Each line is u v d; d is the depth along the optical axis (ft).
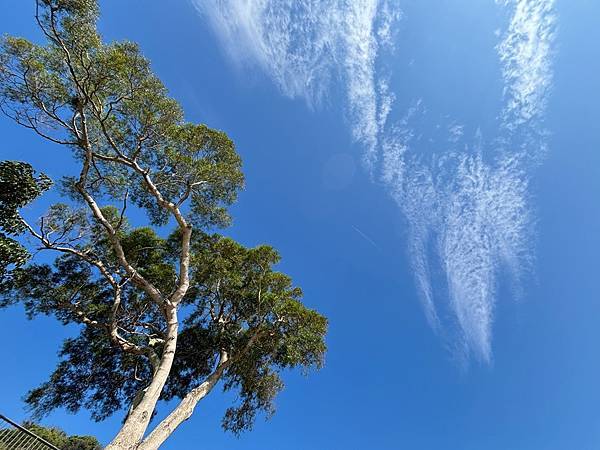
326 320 51.44
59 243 45.75
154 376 37.81
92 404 53.26
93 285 53.93
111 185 52.06
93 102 42.32
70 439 67.10
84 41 37.93
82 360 53.98
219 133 50.93
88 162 42.91
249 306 55.62
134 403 37.88
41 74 39.70
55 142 42.29
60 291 49.83
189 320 57.72
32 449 30.96
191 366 55.93
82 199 51.16
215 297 57.11
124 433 32.14
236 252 56.90
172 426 37.35
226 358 51.31
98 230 53.36
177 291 44.39
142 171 46.62
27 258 41.93
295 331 50.47
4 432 30.68
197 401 42.04
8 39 37.73
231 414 53.83
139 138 46.98
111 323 46.29
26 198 41.39
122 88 42.75
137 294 55.83
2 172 40.27
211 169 49.85
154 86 44.24
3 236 40.01
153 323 57.11
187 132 49.44
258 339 52.11
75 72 40.29
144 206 55.47
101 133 48.03
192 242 58.03
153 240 57.52
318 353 50.62
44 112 41.52
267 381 55.93
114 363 55.72
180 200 49.52
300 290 55.57
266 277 55.93
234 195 55.83
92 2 37.11
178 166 49.93
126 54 41.27
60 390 51.67
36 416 49.34
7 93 39.32
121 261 43.47
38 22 36.27
